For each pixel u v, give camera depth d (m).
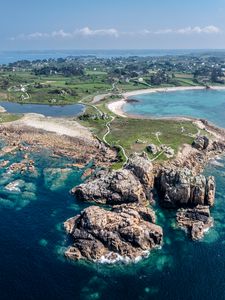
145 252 90.25
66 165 146.38
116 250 89.12
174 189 112.31
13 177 132.75
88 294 76.75
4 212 108.19
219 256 90.31
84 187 116.75
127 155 153.00
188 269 85.44
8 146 169.12
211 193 111.69
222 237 98.31
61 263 85.94
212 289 79.31
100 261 86.94
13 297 75.19
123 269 84.81
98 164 146.00
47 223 102.50
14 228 99.88
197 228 99.31
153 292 78.12
